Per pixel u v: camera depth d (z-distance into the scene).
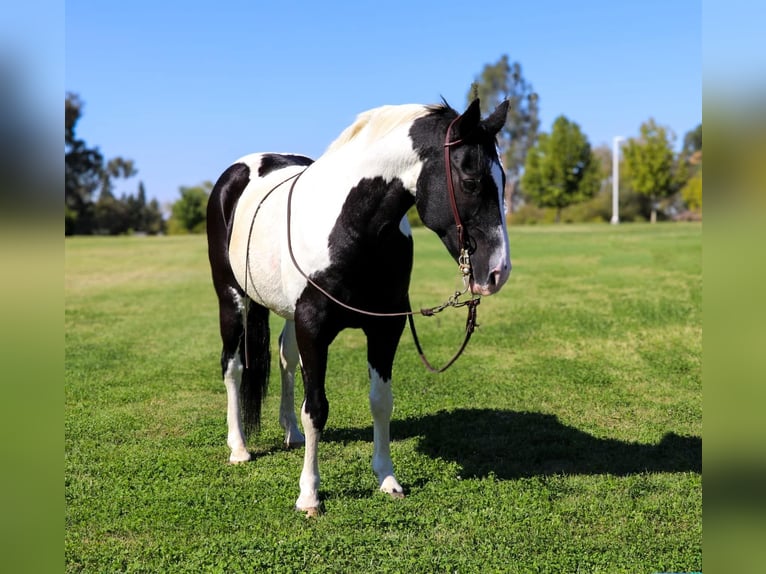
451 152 3.44
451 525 3.75
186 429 5.55
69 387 6.77
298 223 3.95
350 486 4.32
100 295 14.17
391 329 4.01
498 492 4.17
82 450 5.05
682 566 3.25
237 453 4.84
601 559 3.34
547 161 51.16
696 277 13.94
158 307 12.48
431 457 4.86
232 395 4.96
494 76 64.19
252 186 4.80
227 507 4.04
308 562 3.40
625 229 31.17
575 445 4.97
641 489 4.18
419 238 28.19
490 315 10.55
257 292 4.43
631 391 6.39
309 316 3.84
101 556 3.49
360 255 3.72
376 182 3.67
